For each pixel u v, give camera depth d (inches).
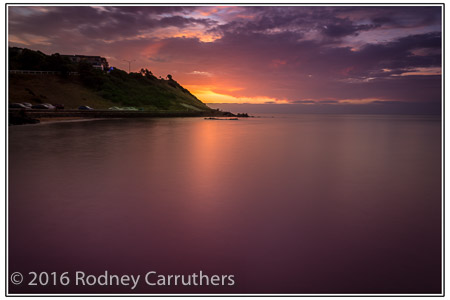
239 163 597.0
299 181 446.0
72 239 231.3
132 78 4495.6
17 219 273.7
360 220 280.7
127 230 249.8
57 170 497.0
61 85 3412.9
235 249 217.0
